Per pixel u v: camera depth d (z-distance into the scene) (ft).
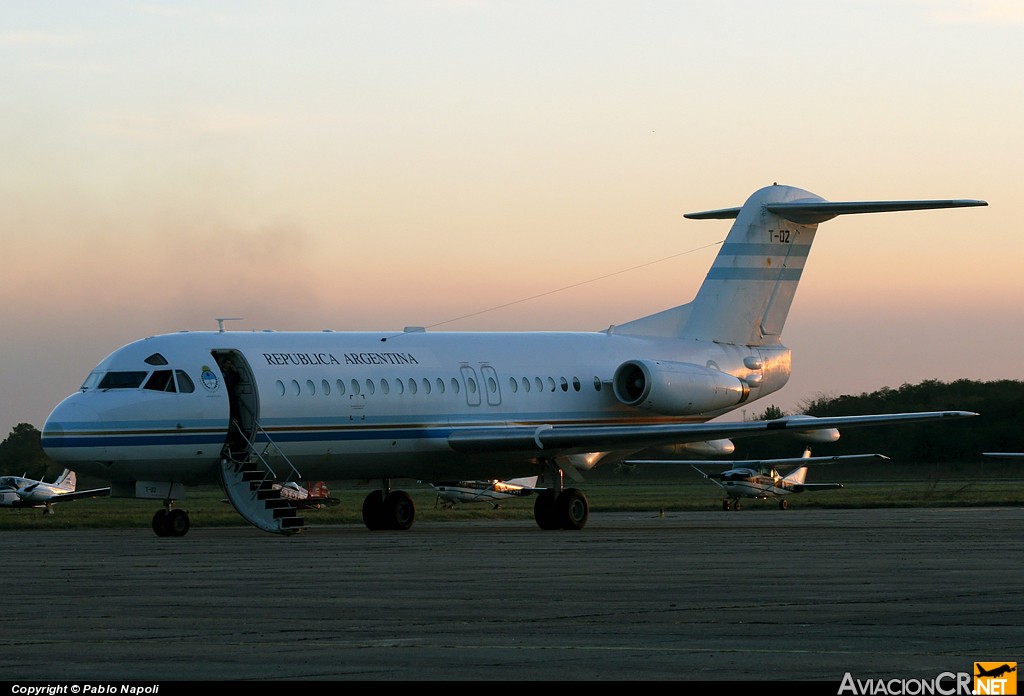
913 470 490.90
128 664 67.41
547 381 221.87
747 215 238.48
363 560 135.85
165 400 183.83
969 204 212.23
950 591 99.19
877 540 164.96
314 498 220.43
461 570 121.70
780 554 139.85
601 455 222.69
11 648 73.00
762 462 354.13
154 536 194.39
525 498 405.18
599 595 97.81
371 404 200.54
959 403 495.00
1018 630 77.46
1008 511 277.23
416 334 214.90
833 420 199.62
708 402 227.81
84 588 106.83
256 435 190.08
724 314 238.27
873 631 77.20
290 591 102.78
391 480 216.13
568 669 65.10
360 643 73.92
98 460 179.73
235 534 195.62
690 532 191.31
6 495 339.16
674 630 78.23
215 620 84.64
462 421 211.00
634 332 237.86
